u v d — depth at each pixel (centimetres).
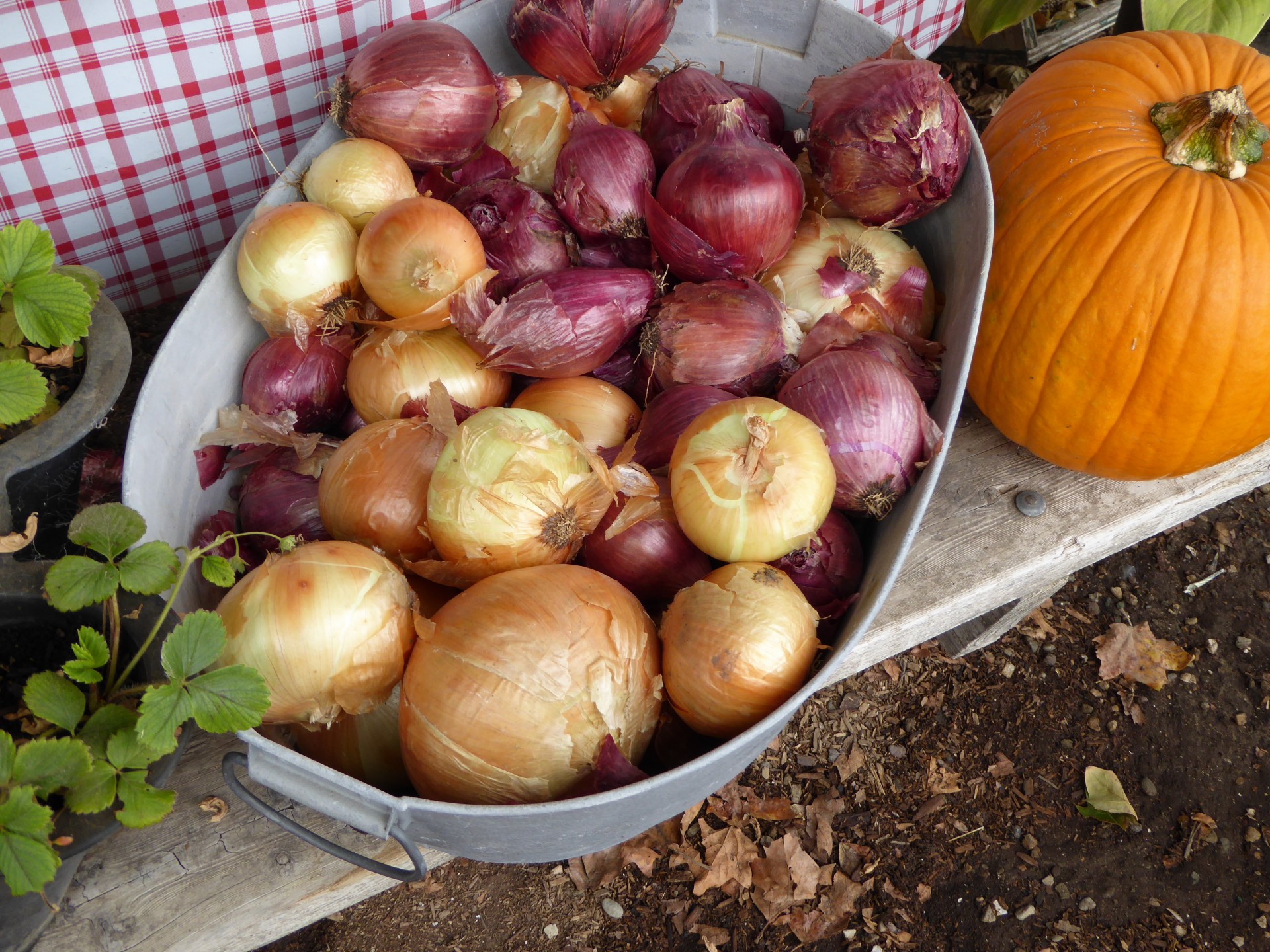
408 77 57
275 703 44
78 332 45
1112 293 59
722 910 79
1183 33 66
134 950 50
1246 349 59
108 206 71
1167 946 77
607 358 56
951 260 59
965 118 57
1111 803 82
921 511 46
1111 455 65
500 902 79
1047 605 94
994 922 78
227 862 53
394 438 50
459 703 42
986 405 69
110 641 48
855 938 78
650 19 60
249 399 56
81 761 39
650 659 46
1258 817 83
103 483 65
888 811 84
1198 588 95
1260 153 60
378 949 77
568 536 47
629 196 58
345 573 44
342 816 41
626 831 48
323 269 54
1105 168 60
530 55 62
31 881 36
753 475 47
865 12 83
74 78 63
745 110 57
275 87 70
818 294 58
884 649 66
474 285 52
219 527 55
